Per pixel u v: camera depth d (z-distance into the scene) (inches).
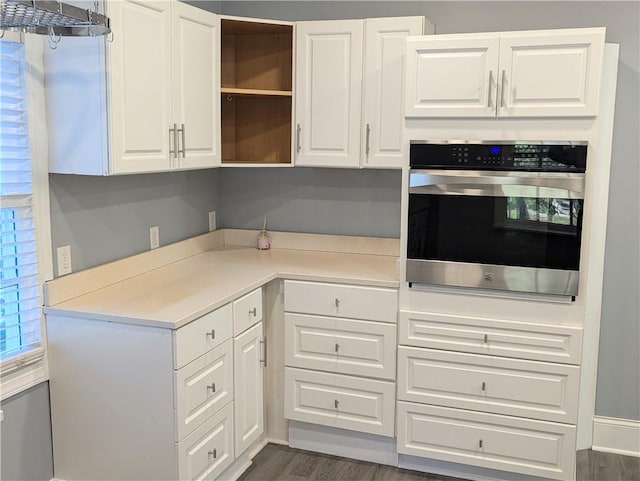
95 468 97.0
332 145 125.9
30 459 95.6
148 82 98.2
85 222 104.6
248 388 112.3
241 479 113.7
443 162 106.8
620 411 126.6
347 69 122.6
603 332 125.3
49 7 69.2
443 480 115.0
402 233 111.3
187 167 110.4
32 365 94.7
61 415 97.7
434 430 114.5
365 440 120.9
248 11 141.2
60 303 97.3
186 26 107.9
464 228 107.3
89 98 90.7
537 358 107.1
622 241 122.0
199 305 96.2
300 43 125.0
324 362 119.6
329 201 140.6
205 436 98.3
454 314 110.9
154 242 124.0
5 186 89.1
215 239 145.8
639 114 118.6
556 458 108.5
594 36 97.8
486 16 125.6
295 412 123.2
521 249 104.9
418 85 107.3
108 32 79.1
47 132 94.3
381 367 116.1
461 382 111.8
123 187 114.0
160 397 90.7
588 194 101.3
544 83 100.9
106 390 94.0
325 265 126.6
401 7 130.4
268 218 146.1
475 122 105.7
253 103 138.5
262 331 117.8
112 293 103.4
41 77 92.7
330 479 114.5
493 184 104.2
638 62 117.7
